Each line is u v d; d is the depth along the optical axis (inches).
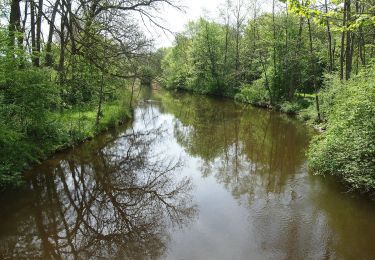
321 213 368.5
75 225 358.0
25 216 367.9
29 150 464.8
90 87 717.3
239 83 1690.5
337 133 429.7
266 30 1322.6
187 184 478.3
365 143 371.2
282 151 642.8
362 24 231.5
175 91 2058.3
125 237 334.0
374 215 358.0
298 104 1113.4
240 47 1749.5
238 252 299.1
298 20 1220.5
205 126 913.5
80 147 623.5
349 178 388.2
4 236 329.7
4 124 393.7
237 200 414.6
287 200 407.2
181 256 294.4
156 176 514.3
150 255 298.8
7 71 408.2
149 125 908.0
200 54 1780.3
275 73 1263.5
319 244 309.4
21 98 430.6
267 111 1176.2
